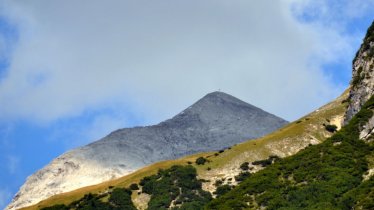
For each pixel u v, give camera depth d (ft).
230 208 544.62
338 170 525.34
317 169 544.21
